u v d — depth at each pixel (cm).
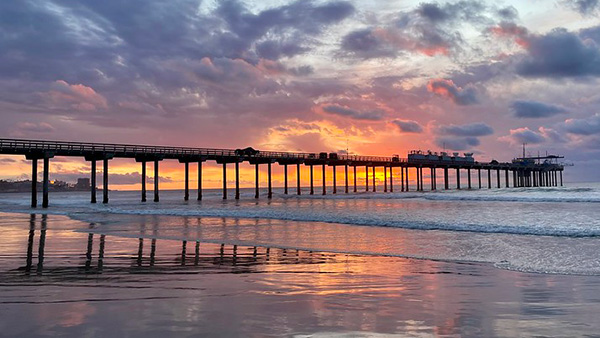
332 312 551
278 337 444
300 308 572
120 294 658
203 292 676
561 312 560
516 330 479
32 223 2252
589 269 937
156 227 2022
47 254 1144
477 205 3909
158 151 4797
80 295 650
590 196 4822
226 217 2680
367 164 7750
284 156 6247
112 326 481
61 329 469
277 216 2650
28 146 3775
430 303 607
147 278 809
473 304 602
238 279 798
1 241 1435
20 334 452
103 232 1780
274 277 825
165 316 525
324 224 2177
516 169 11206
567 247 1325
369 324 496
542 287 734
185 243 1414
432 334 461
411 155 8844
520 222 2192
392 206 3894
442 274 863
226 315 532
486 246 1358
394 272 891
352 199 5869
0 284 745
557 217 2525
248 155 5697
